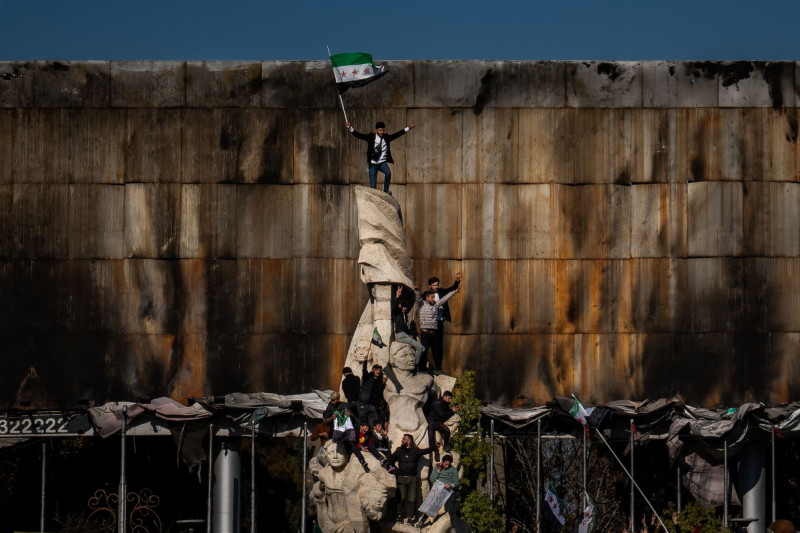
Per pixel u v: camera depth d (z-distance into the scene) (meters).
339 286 37.62
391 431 29.88
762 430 34.41
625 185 37.78
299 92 37.88
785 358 37.59
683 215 37.75
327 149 37.78
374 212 32.50
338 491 29.16
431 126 37.91
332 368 37.44
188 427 34.69
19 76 37.78
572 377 37.44
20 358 37.31
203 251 37.56
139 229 37.56
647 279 37.62
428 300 33.41
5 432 35.62
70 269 37.53
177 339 37.41
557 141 37.84
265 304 37.53
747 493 35.22
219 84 37.88
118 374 37.31
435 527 29.06
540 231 37.69
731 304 37.62
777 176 37.84
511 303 37.56
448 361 37.44
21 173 37.66
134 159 37.69
